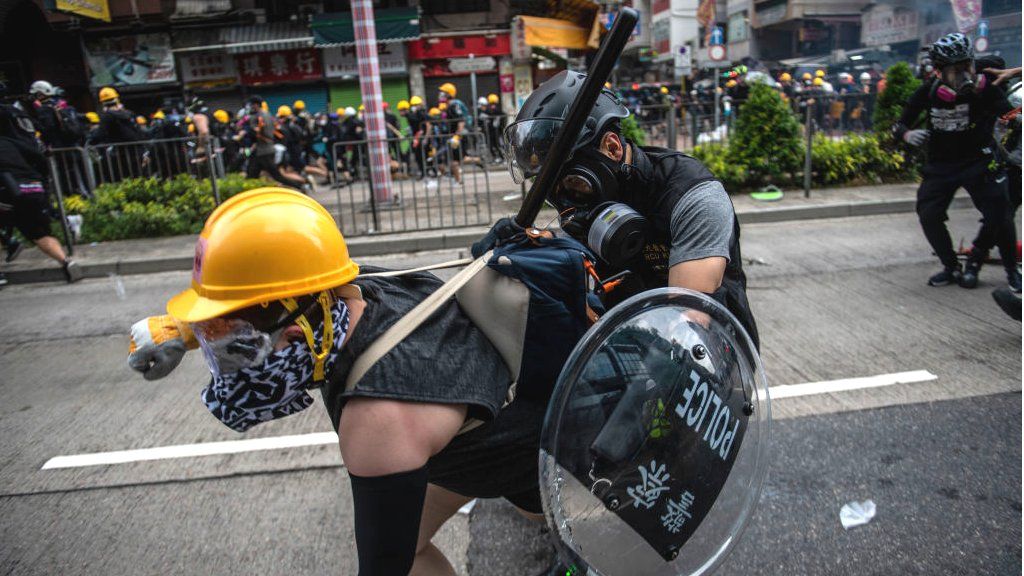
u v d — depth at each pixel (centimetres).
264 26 2202
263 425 372
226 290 123
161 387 437
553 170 146
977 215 805
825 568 240
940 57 486
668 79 3161
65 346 535
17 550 274
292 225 126
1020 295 397
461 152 896
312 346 128
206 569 257
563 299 142
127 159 937
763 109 936
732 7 3309
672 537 149
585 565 139
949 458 302
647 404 141
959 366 396
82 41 2145
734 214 178
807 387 382
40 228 723
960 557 241
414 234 829
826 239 733
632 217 162
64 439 371
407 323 135
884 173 990
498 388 138
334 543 268
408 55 2267
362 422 127
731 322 157
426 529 183
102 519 293
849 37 2908
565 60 1830
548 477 131
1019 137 477
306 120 1725
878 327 469
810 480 292
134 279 743
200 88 2220
